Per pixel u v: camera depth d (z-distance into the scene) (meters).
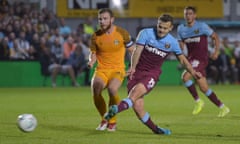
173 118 25.58
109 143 17.52
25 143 17.52
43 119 24.84
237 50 58.62
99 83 20.50
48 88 50.28
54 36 53.38
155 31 19.25
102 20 20.20
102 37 20.44
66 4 59.53
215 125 22.75
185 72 27.73
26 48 52.75
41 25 54.16
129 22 61.66
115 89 20.47
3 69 52.12
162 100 36.97
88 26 55.97
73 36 53.88
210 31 27.44
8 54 52.16
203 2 63.22
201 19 63.69
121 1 60.88
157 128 19.67
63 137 18.91
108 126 20.72
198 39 27.38
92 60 20.47
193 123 23.48
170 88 51.16
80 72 53.44
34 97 39.31
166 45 19.19
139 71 19.30
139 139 18.45
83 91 46.12
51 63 52.44
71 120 24.42
